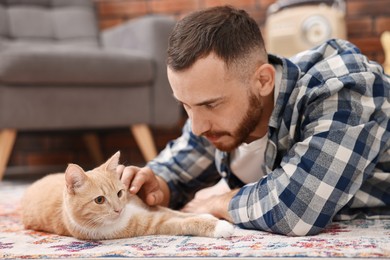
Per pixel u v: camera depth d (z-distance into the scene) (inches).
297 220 32.7
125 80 78.3
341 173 33.0
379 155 35.6
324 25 86.0
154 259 28.4
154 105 82.0
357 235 32.6
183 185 47.1
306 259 27.0
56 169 106.7
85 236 35.9
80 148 111.3
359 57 38.3
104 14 112.0
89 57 75.4
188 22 35.4
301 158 33.6
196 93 33.4
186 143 46.4
